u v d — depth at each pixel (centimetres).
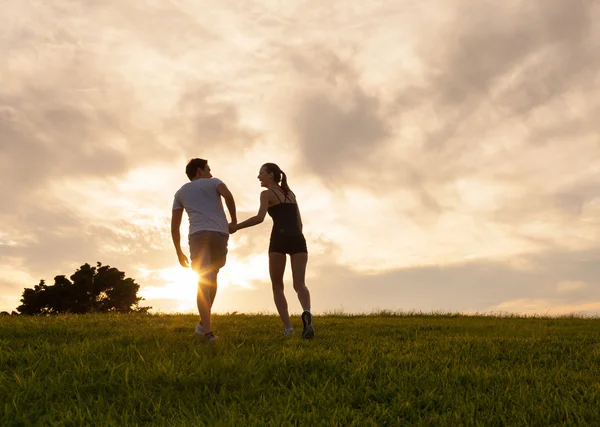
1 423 387
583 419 393
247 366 518
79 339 743
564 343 783
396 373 531
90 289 3538
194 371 509
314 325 1030
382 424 398
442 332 958
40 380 492
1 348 632
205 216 723
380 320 1234
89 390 466
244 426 379
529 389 482
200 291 712
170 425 383
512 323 1189
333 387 473
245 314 1358
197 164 757
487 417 403
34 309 3456
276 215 804
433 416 407
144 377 489
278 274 806
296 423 389
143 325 952
